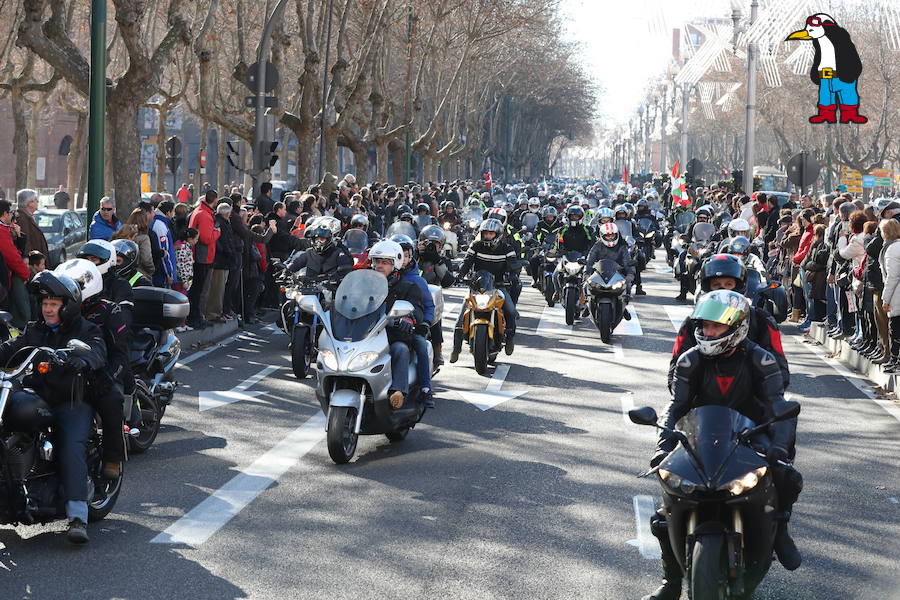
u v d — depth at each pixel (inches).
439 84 3865.7
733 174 3132.4
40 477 477.1
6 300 919.0
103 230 1024.2
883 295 900.6
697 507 370.9
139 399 646.5
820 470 629.6
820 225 1238.3
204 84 2156.7
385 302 658.2
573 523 517.0
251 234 1239.5
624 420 764.6
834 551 480.1
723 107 5408.5
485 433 719.1
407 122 3090.6
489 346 968.9
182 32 1476.4
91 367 477.7
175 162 2691.9
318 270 943.0
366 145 2952.8
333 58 3078.2
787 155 5438.0
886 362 938.1
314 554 469.7
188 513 530.3
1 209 904.3
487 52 4473.4
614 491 574.9
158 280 1002.7
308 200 1423.5
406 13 3147.1
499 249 994.1
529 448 676.1
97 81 1066.1
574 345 1148.5
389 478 601.0
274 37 2267.5
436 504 549.0
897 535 506.0
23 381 476.7
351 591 425.1
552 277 1478.8
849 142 4832.7
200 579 438.0
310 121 2257.6
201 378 911.7
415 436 709.9
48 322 490.9
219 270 1177.4
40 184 5014.8
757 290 783.1
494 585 432.1
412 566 454.3
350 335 642.2
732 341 386.6
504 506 546.0
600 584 434.3
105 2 1064.8
